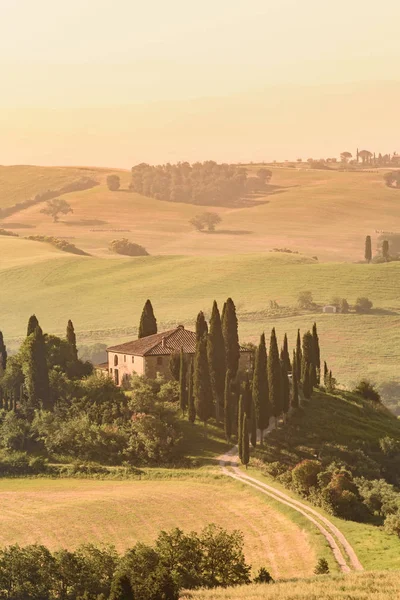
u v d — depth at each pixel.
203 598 103.88
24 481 194.88
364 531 152.12
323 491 166.50
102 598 105.88
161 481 189.25
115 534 157.50
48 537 157.25
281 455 198.12
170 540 123.00
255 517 163.38
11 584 119.81
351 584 108.75
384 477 196.88
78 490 185.62
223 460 197.50
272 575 133.88
